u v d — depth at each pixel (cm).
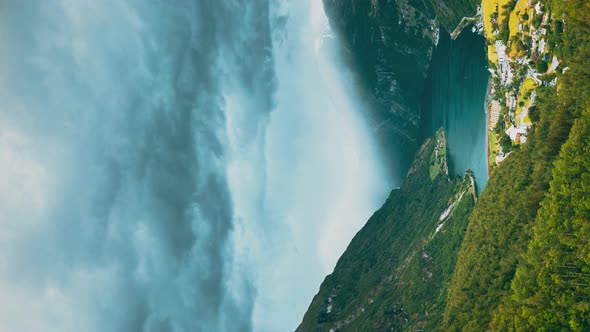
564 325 18900
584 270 19175
